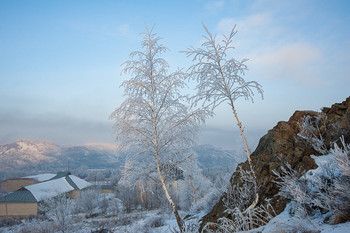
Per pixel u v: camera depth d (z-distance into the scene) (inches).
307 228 165.0
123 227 732.7
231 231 227.6
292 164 292.2
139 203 1469.0
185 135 413.4
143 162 424.5
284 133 350.6
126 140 415.2
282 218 212.2
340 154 177.3
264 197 283.7
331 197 173.0
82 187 2655.0
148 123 420.2
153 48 434.6
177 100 426.6
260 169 339.3
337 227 150.6
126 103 407.8
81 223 842.8
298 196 194.7
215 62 315.0
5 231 1083.3
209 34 313.6
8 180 3213.6
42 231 697.6
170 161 417.1
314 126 340.2
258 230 198.2
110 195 2459.4
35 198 1689.2
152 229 533.6
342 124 294.2
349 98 337.4
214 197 496.4
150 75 425.7
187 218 550.6
